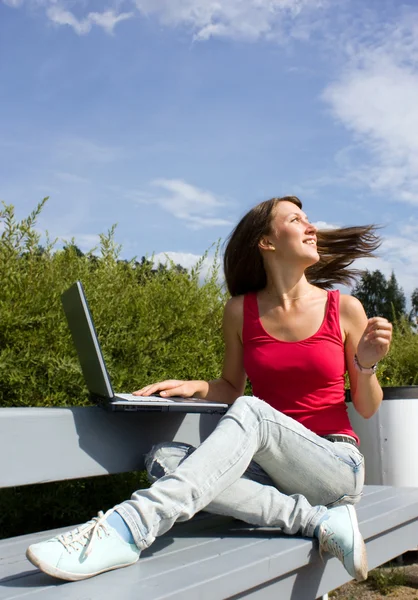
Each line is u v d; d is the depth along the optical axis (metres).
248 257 2.69
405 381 7.36
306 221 2.60
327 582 2.04
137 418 2.37
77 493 3.20
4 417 2.00
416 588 3.42
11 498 2.94
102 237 3.73
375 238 3.04
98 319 3.26
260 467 2.29
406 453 3.37
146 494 1.79
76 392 3.11
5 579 1.62
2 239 3.08
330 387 2.42
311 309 2.49
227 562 1.72
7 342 2.94
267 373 2.45
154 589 1.51
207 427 2.63
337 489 2.17
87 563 1.60
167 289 3.81
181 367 3.65
